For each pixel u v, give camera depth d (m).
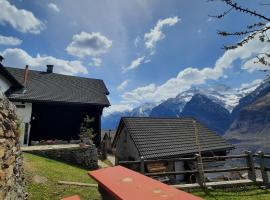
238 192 7.70
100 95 28.36
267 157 8.18
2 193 4.28
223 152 24.38
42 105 23.81
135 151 21.23
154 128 23.66
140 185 2.72
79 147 17.17
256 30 3.33
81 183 9.20
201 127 26.59
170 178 18.53
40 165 11.46
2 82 18.39
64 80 29.23
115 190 2.62
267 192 7.59
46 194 7.50
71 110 25.20
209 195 7.44
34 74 27.92
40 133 23.27
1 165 4.34
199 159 8.33
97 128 26.08
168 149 20.91
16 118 5.64
